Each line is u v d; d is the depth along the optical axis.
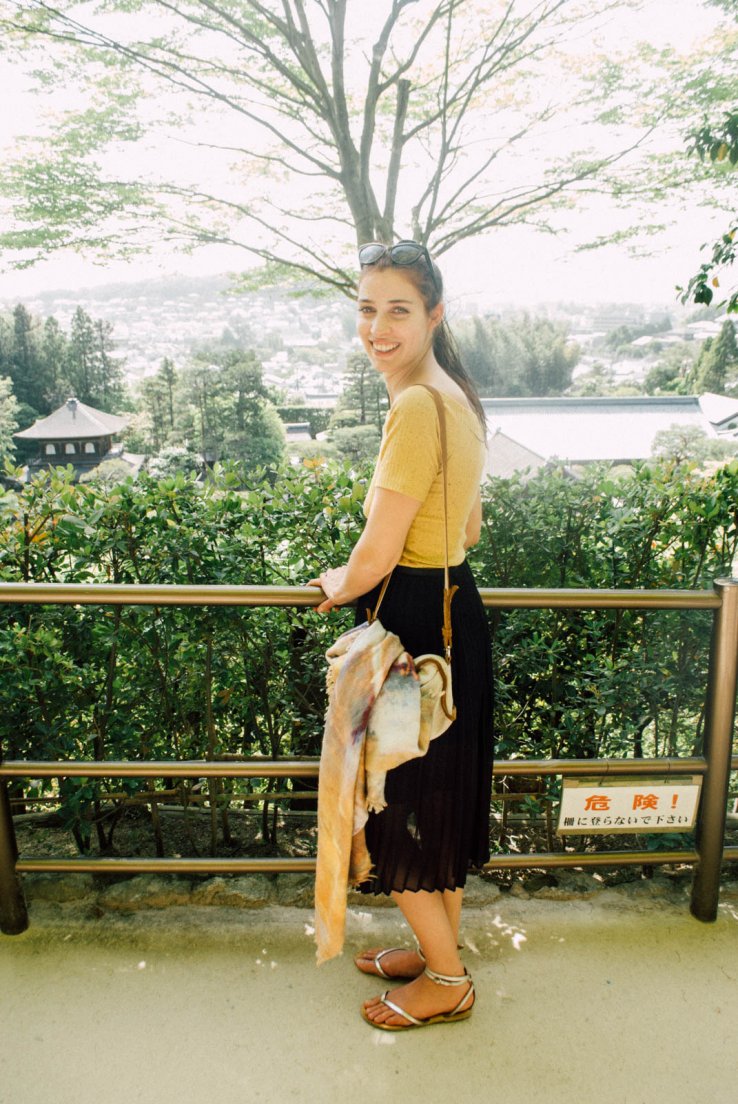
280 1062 1.37
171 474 2.13
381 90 6.89
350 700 1.20
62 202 6.91
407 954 1.55
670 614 1.91
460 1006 1.43
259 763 1.60
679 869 1.95
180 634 1.86
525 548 2.23
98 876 1.84
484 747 1.39
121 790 1.89
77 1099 1.29
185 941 1.66
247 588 1.44
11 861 1.62
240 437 28.31
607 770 1.63
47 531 1.96
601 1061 1.37
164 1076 1.34
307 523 2.04
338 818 1.22
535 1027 1.45
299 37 6.57
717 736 1.61
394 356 1.24
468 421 1.20
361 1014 1.47
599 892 1.84
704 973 1.59
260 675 2.03
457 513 1.22
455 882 1.35
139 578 1.98
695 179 7.25
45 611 1.88
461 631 1.27
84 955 1.62
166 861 1.66
